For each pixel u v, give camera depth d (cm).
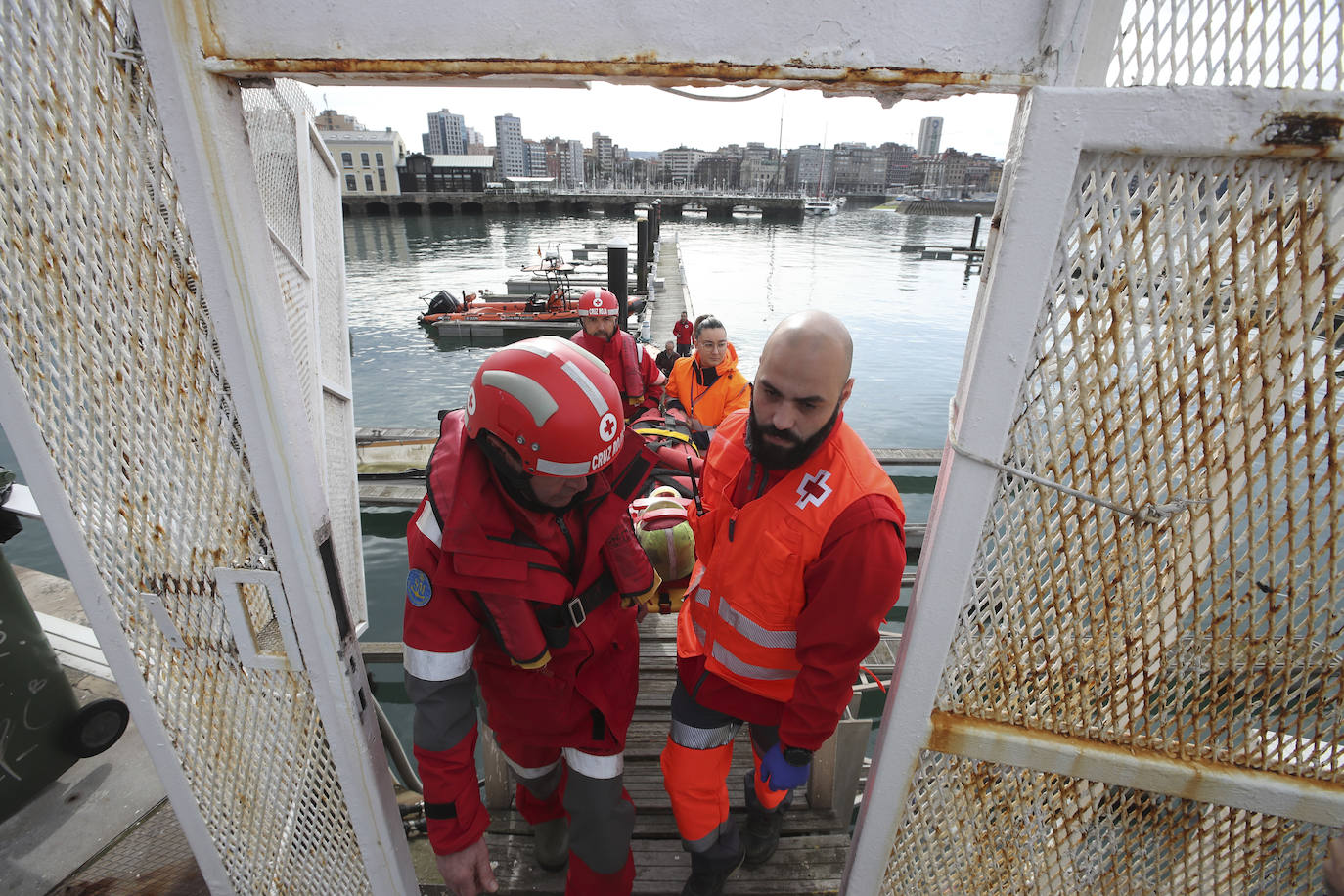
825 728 142
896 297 2069
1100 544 105
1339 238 81
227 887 155
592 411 117
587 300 415
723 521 156
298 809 151
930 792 132
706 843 168
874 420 1087
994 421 99
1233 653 107
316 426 190
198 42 87
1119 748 117
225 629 131
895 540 130
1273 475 94
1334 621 101
